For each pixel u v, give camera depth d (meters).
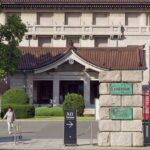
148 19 87.81
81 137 39.66
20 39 63.75
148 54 85.00
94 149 30.91
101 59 74.44
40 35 86.19
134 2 87.00
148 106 33.00
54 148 31.62
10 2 87.12
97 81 72.56
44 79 72.56
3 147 32.44
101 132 32.38
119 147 31.88
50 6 87.31
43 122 55.12
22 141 36.12
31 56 75.19
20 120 57.25
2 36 62.84
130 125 32.28
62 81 73.56
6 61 61.81
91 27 85.94
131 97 32.31
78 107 61.78
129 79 32.34
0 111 60.19
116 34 85.81
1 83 72.69
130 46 81.31
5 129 47.38
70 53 70.88
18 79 72.88
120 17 87.62
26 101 62.12
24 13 87.75
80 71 72.12
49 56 75.62
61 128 48.06
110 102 32.38
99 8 87.25
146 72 81.88
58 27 86.19
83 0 87.00
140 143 32.22
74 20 87.81
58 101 72.19
